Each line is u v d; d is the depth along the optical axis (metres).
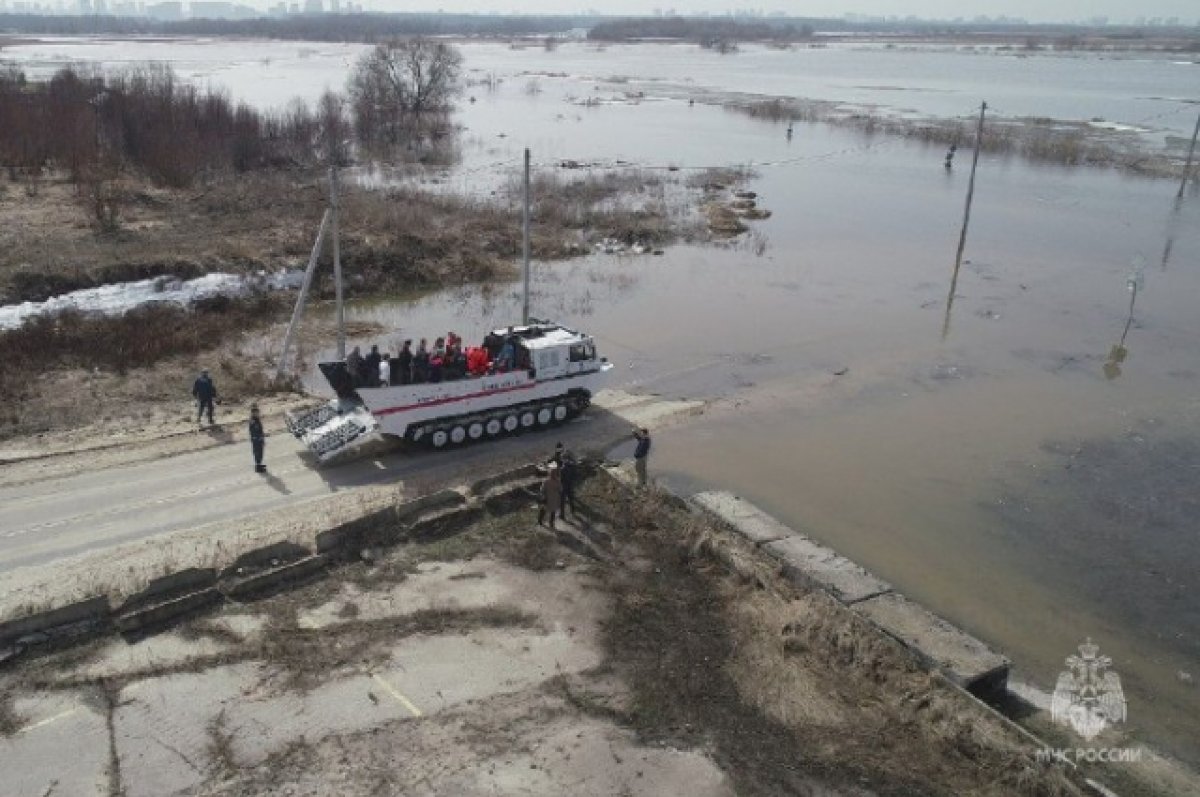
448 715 13.45
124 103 57.06
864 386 27.61
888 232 47.72
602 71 159.88
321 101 79.19
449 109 86.81
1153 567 18.62
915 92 121.00
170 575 15.64
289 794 11.98
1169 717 14.45
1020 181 62.41
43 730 12.84
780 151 72.38
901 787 12.52
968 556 18.77
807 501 20.75
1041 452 23.47
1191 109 101.00
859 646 15.03
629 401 26.02
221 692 13.70
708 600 16.55
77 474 19.92
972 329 33.00
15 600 15.38
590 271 39.97
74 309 30.34
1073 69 171.75
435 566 17.20
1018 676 15.28
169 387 25.17
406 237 39.31
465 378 22.14
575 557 17.72
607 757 12.84
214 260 35.88
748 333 32.16
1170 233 47.75
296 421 21.75
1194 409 26.33
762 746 13.19
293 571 16.53
